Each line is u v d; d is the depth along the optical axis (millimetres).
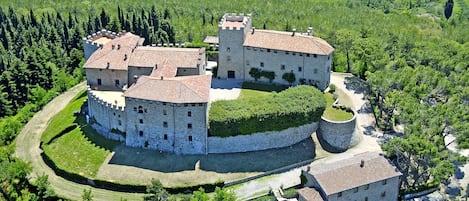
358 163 104188
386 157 108375
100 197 108062
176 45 155000
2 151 120875
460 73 143000
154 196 102938
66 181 113688
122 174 112188
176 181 109938
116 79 130125
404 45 171375
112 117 121250
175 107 113312
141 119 117125
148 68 128625
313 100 120375
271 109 116500
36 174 116625
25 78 159375
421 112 116062
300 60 133500
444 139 121125
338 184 100000
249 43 135375
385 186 103812
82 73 168500
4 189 110875
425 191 109812
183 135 116438
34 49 173375
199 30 197250
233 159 115875
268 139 118312
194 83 117500
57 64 176375
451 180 113562
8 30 195375
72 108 139250
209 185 108375
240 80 140375
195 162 114812
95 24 192125
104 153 118438
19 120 140750
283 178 111438
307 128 120438
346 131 119625
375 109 129625
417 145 106000
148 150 118750
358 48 151000
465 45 173125
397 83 128375
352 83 143625
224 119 114375
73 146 122125
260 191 108062
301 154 117688
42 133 134000
